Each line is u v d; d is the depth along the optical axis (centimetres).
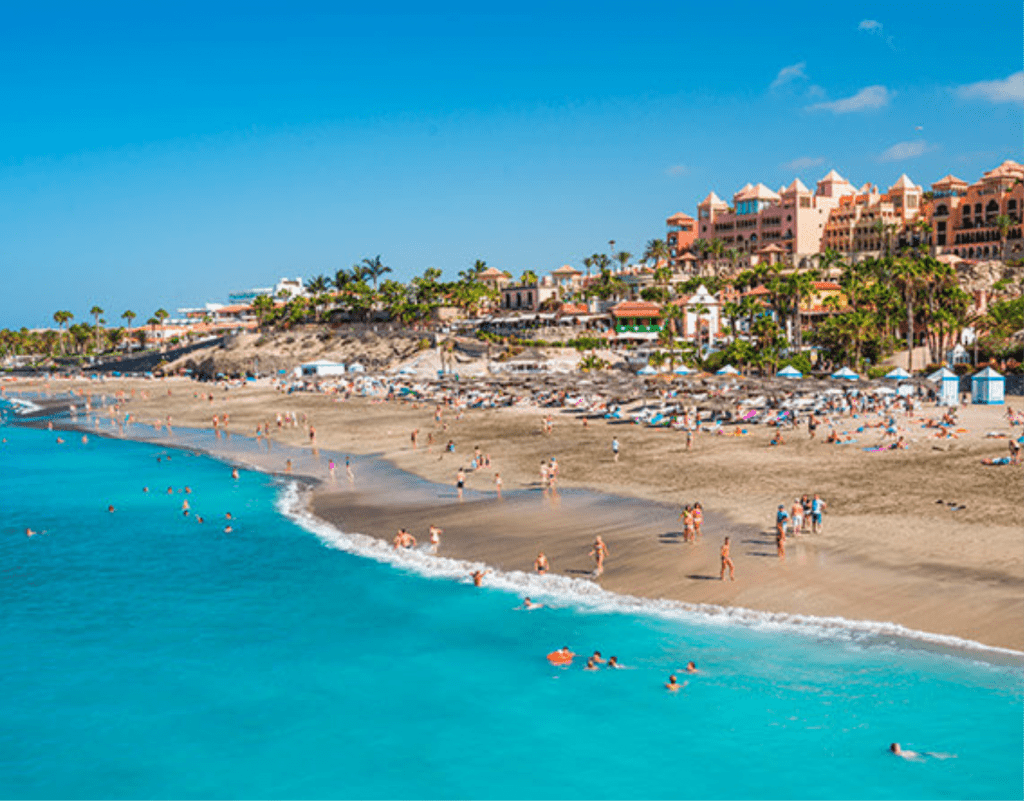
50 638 3306
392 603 3525
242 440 9081
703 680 2681
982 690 2486
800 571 3450
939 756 2217
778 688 2594
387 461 6944
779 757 2259
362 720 2597
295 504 5541
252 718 2634
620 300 18288
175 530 5038
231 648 3159
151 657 3103
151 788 2284
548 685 2745
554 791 2189
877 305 12294
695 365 11850
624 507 4728
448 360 14788
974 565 3331
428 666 2931
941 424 6625
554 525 4456
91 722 2641
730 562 3462
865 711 2434
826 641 2847
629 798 2136
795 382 7538
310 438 8669
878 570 3378
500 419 8919
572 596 3441
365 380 12925
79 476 7250
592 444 6950
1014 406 7800
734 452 6094
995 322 11450
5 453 8994
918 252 16462
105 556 4484
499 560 3959
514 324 16712
